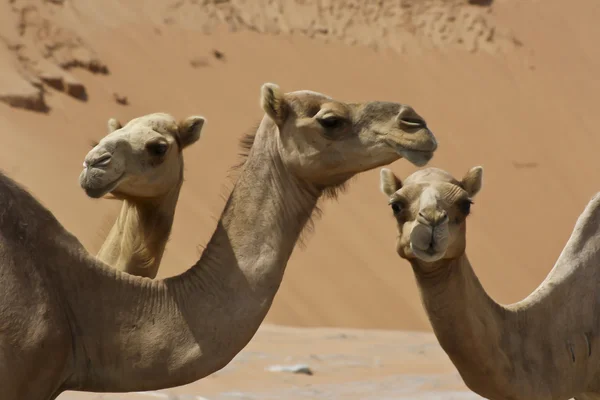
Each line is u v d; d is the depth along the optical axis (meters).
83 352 23.12
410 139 23.98
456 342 27.25
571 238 30.58
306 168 24.56
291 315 143.62
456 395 41.84
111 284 23.53
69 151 153.12
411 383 45.47
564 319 29.28
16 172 141.25
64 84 168.38
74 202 137.75
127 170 27.59
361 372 49.12
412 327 153.25
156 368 23.12
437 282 27.05
